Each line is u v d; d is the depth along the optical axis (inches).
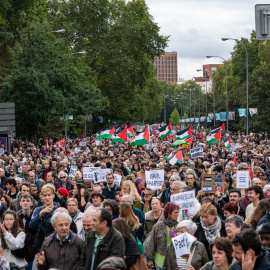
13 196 587.8
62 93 1872.5
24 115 1850.4
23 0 2090.3
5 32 1934.1
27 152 1355.8
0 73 1991.9
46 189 407.8
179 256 342.6
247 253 242.8
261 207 388.2
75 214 441.4
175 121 6658.5
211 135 1445.6
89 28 2775.6
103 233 327.3
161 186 600.4
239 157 1158.3
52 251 344.2
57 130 2127.2
